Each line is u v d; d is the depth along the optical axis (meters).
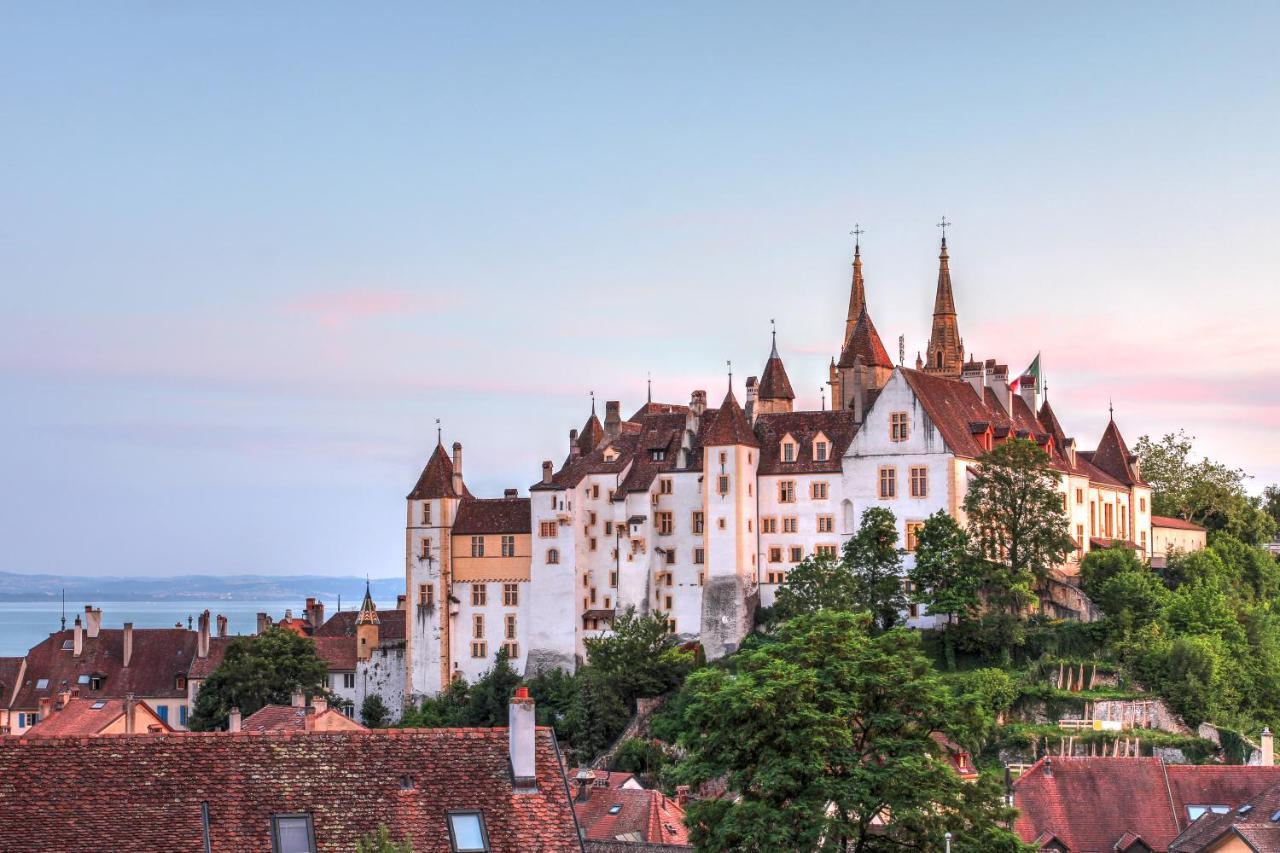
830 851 77.12
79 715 143.00
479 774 65.50
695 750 85.75
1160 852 118.88
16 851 59.84
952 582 183.62
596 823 131.50
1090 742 168.38
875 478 196.38
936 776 79.88
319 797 63.66
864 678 83.25
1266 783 122.94
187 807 62.41
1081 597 190.62
